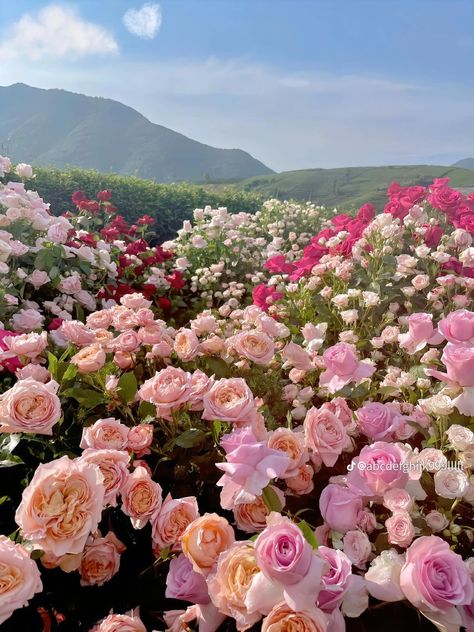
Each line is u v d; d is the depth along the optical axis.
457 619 0.98
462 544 1.35
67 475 1.13
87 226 6.21
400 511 1.25
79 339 1.95
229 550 0.99
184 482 1.64
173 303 4.95
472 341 1.46
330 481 1.55
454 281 2.95
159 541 1.25
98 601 1.42
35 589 1.04
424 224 3.84
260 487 1.04
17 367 1.92
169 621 1.25
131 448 1.52
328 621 0.92
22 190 4.26
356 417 1.71
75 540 1.11
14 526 1.55
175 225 11.09
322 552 1.03
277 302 3.39
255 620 0.94
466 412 1.41
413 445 1.80
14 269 3.65
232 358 2.15
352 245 3.66
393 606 1.08
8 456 1.49
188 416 1.70
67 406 1.80
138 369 2.07
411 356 2.46
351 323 2.90
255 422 1.55
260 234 8.16
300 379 2.10
